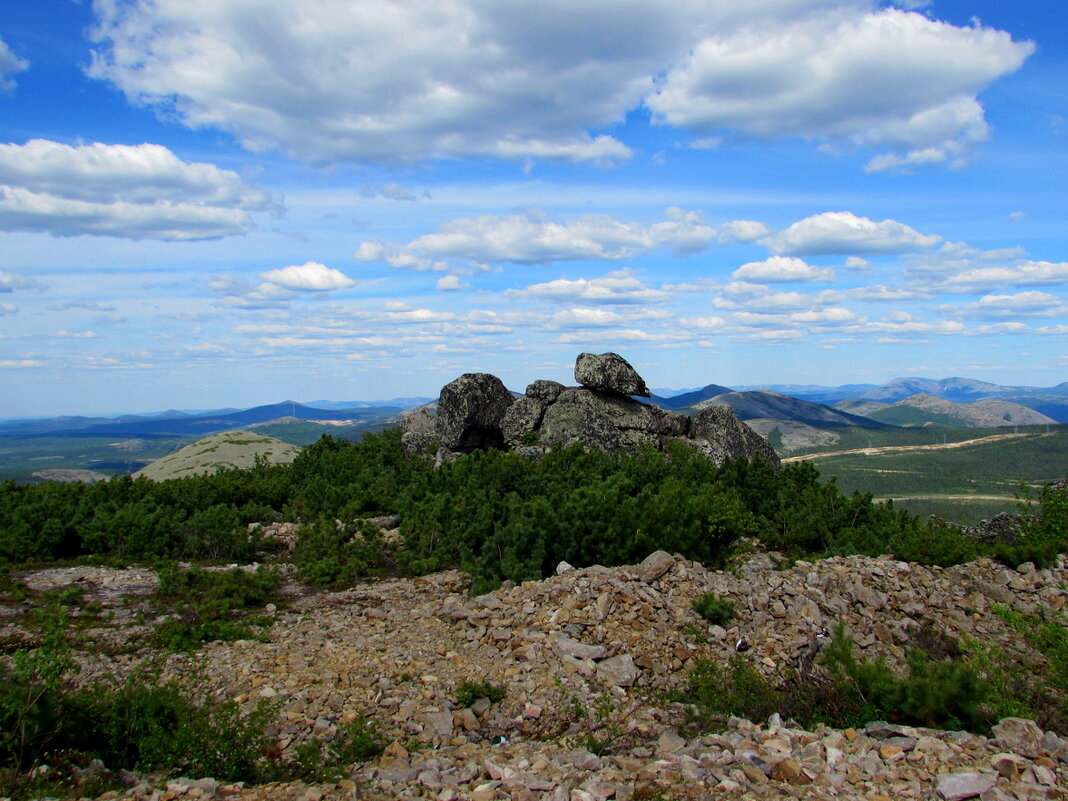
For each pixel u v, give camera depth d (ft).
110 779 23.81
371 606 49.47
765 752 25.81
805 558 61.87
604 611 40.93
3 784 22.13
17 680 25.62
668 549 53.11
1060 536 60.90
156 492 85.87
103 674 33.45
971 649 41.52
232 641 40.24
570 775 24.49
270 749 27.14
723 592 43.70
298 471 107.14
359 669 36.01
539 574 50.65
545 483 83.76
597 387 120.16
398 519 79.87
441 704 32.35
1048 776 22.77
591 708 32.35
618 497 68.08
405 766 26.22
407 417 138.51
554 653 37.35
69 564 59.47
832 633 38.88
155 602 46.93
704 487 74.02
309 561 60.03
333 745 27.94
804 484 80.43
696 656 37.99
